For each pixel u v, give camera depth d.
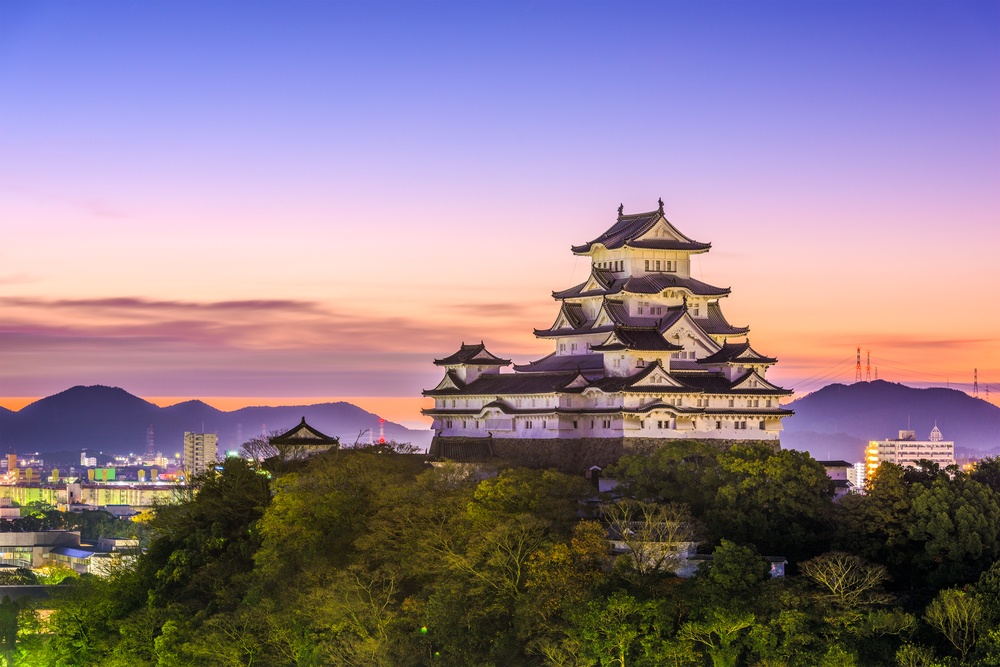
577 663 171.50
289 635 197.00
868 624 168.12
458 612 184.75
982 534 182.62
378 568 199.38
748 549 180.38
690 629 169.12
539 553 185.00
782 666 163.38
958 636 165.88
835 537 193.75
